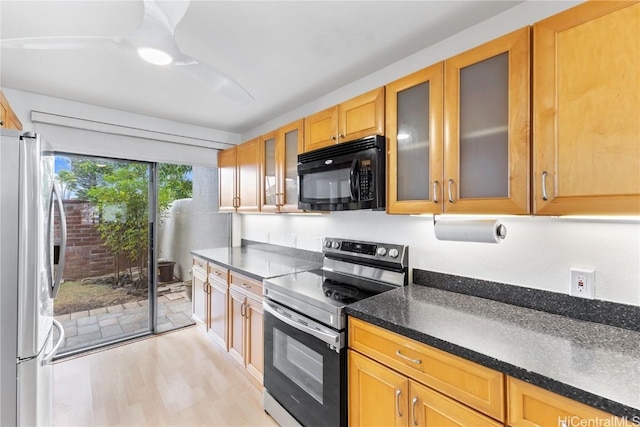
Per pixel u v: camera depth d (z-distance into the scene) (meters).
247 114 2.80
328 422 1.48
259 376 2.12
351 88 2.16
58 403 2.02
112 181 2.89
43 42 1.11
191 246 3.39
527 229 1.37
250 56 1.79
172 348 2.80
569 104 0.99
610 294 1.15
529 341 1.03
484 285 1.51
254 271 2.23
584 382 0.78
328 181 1.86
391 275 1.84
